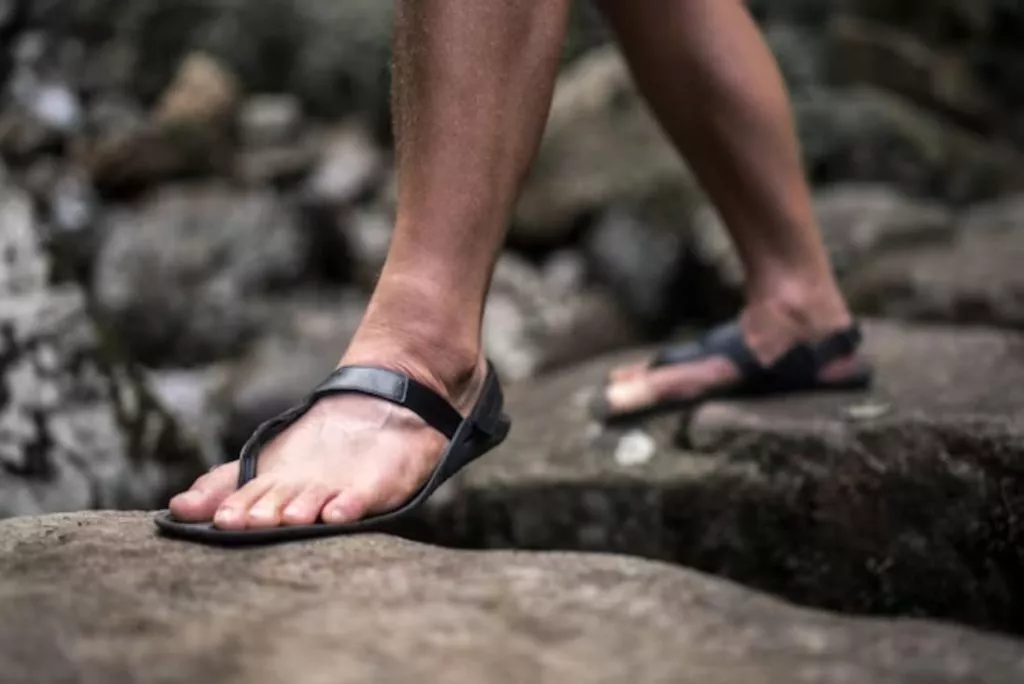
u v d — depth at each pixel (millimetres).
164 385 2771
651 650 783
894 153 4078
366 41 4496
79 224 3377
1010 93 4762
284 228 3428
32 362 1526
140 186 3676
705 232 3428
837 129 4098
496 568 881
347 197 3783
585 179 3729
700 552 1398
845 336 1428
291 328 3023
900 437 1306
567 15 1043
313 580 861
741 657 777
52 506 1441
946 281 2549
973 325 2467
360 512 950
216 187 3656
